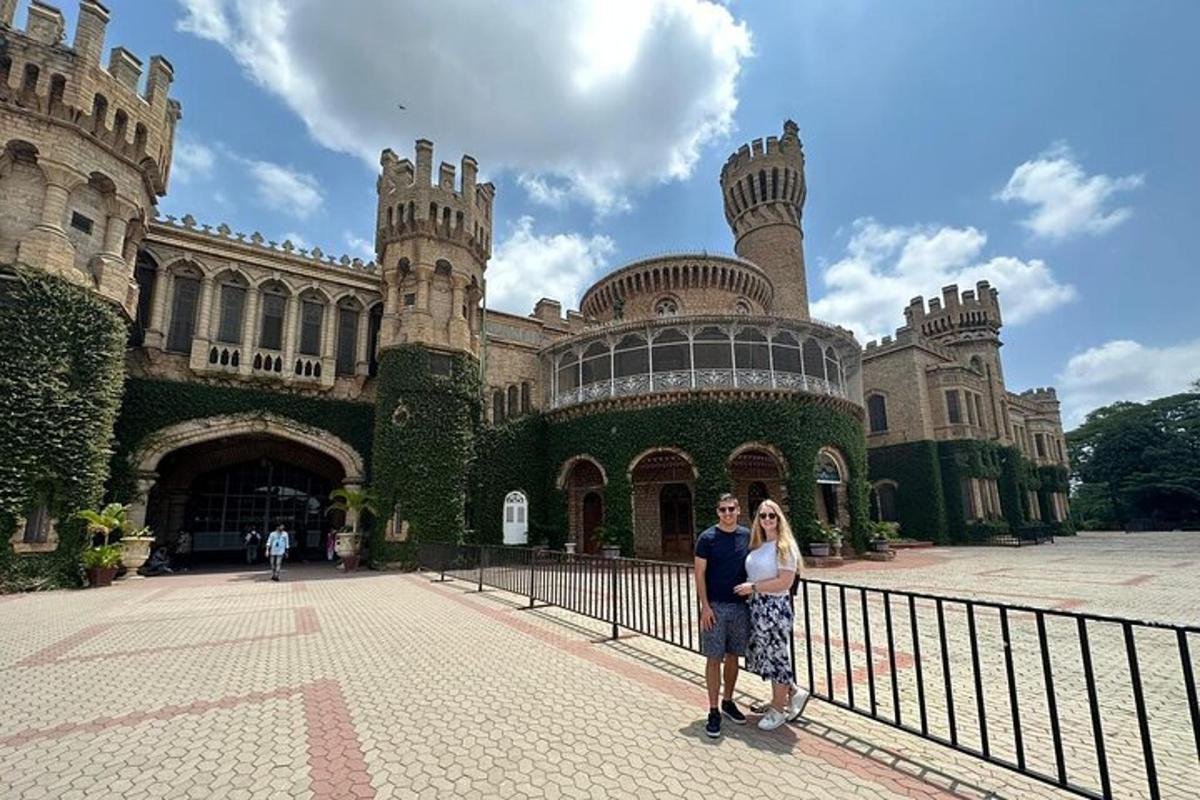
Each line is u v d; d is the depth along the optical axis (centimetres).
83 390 1691
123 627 1002
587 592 1025
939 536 3762
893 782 402
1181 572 1855
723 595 507
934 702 594
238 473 2697
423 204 2538
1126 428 6091
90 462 1686
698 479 2420
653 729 501
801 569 517
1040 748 471
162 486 2406
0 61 1684
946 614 1139
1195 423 5772
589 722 519
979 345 4672
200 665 731
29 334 1594
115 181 1873
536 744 470
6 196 1662
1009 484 4366
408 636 898
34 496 1563
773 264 4419
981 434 4116
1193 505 5581
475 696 596
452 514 2323
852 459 2684
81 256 1786
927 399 4112
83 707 573
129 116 1911
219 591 1512
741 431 2462
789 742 471
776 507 521
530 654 771
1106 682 681
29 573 1523
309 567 2322
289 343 2459
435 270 2548
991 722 533
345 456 2497
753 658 505
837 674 711
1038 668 743
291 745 474
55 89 1745
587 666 709
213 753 459
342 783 405
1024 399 5478
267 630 962
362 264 2725
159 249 2266
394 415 2347
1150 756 326
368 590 1508
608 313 3756
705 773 415
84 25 1805
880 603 1291
